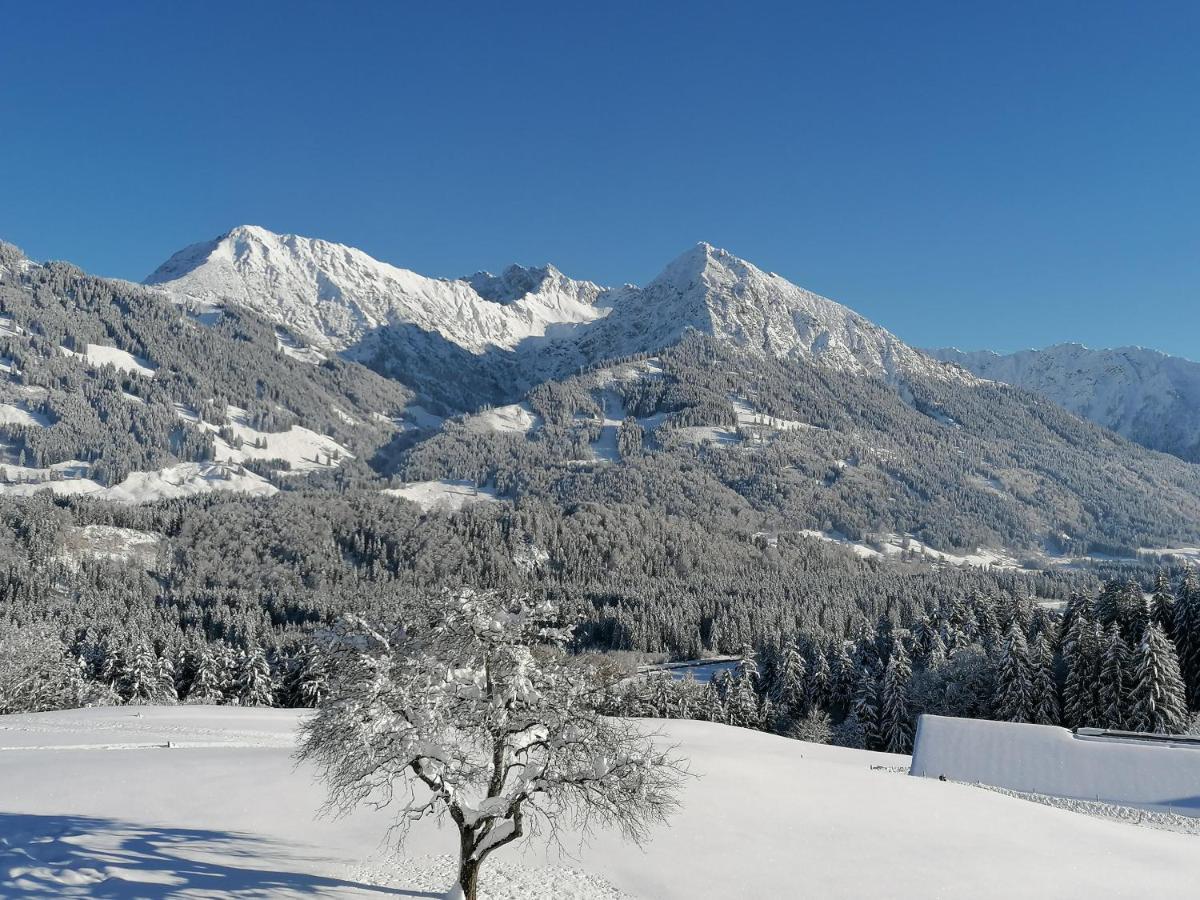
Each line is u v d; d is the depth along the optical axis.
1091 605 98.00
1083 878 28.95
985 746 58.59
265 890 20.59
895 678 89.06
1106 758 56.22
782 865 27.66
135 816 27.08
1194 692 83.88
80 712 64.00
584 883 24.44
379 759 18.84
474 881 20.17
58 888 19.09
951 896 26.03
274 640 138.62
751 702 102.44
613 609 180.25
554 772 19.78
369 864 24.19
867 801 38.81
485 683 19.44
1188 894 28.22
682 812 33.03
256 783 32.94
